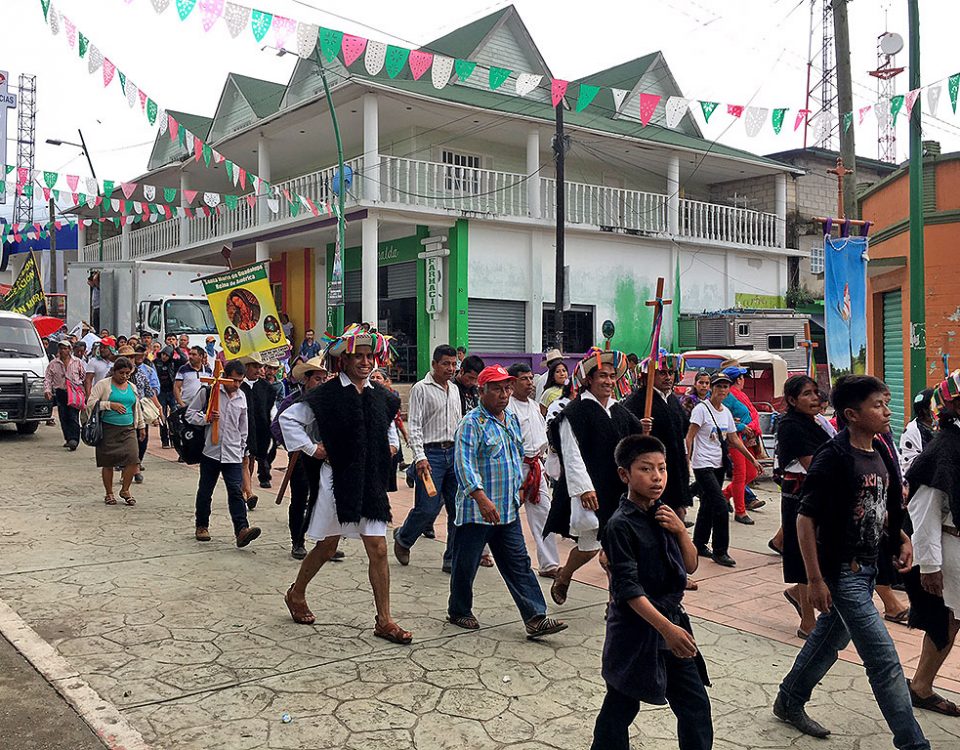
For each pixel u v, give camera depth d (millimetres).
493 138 22391
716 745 3812
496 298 20984
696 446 7234
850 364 11664
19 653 4688
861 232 12219
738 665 4809
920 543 3902
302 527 7020
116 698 4156
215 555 7070
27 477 10820
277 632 5164
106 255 31422
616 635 3143
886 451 3891
